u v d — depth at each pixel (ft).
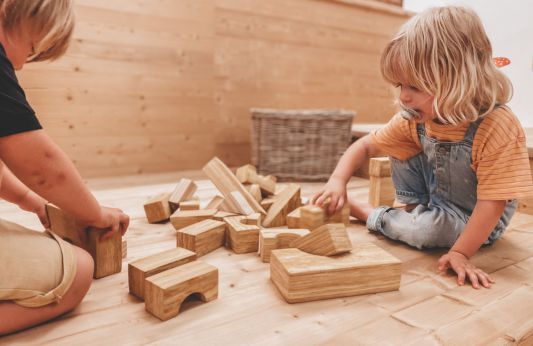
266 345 2.21
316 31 8.55
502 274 3.15
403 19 9.74
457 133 3.27
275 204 4.20
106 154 6.73
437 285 2.93
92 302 2.60
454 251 3.16
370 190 4.62
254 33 7.82
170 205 4.23
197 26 7.22
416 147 3.85
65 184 2.35
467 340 2.29
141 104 6.90
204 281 2.60
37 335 2.25
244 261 3.28
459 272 2.98
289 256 2.84
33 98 6.11
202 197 5.12
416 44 2.98
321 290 2.68
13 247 2.23
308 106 8.73
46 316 2.34
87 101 6.47
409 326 2.41
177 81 7.16
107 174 6.78
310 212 3.64
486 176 3.10
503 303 2.70
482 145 3.14
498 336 2.33
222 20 7.45
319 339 2.27
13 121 2.10
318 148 6.39
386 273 2.80
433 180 3.76
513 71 6.41
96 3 6.35
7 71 2.10
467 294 2.81
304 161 6.43
